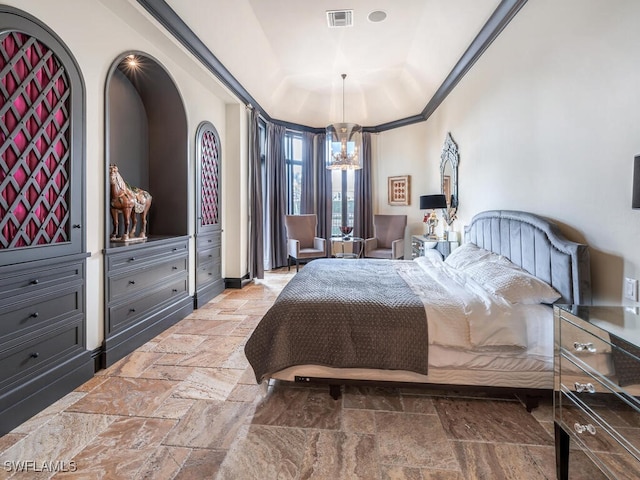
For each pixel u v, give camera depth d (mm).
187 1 2883
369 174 6707
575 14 2094
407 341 1970
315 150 6836
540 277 2279
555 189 2311
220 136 4629
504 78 3033
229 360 2617
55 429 1776
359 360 1972
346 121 6609
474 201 3787
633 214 1713
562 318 1519
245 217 5152
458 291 2295
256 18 3697
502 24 3002
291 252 6051
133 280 2826
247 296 4523
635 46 1680
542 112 2457
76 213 2219
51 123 2045
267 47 4320
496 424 1842
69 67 2148
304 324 2047
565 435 1479
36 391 1913
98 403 2023
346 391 2182
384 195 6734
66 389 2109
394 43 4281
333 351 1996
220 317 3672
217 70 3885
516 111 2824
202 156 4098
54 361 2049
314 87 5820
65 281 2131
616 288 1818
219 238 4656
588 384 1351
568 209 2186
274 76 5109
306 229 6461
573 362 1437
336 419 1883
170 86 3463
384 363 1962
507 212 2811
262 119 5859
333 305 2082
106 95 2506
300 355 2025
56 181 2084
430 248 4605
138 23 2744
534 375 1939
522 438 1727
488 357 1952
